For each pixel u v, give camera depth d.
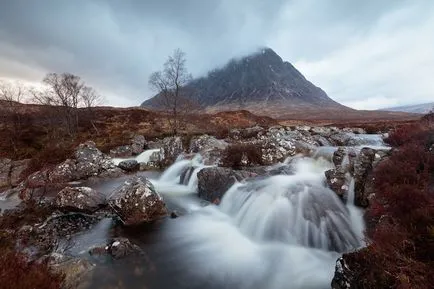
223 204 13.66
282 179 13.44
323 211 10.16
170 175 21.94
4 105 47.44
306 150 19.02
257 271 8.38
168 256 9.17
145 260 8.70
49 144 36.25
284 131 30.81
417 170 8.38
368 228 8.29
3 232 9.35
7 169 24.67
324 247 9.27
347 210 10.19
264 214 11.09
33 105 57.72
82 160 22.88
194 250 9.67
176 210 13.63
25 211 12.70
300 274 8.06
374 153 10.98
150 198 12.20
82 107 62.00
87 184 19.94
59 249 9.21
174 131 42.53
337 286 5.98
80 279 7.11
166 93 49.47
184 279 7.88
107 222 11.91
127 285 7.33
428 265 5.00
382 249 5.66
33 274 5.29
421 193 6.80
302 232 9.88
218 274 8.21
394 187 7.59
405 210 6.84
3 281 4.80
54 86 51.91
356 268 5.76
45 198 15.82
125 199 11.78
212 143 25.31
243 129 34.44
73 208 12.58
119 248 8.77
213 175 15.41
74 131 50.88
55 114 52.31
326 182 12.10
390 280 5.07
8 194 18.28
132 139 36.31
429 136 10.52
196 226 11.65
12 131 40.66
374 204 8.27
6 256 5.70
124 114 65.88
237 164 18.12
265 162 18.09
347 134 28.58
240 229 11.45
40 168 23.89
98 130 52.53
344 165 12.16
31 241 9.52
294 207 10.65
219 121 64.06
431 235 5.41
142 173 23.72
